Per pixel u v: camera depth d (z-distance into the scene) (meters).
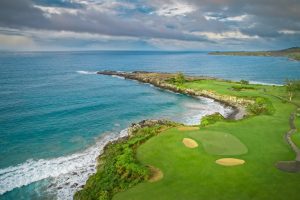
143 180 28.64
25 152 41.66
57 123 57.44
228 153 34.75
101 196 26.61
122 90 104.81
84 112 67.62
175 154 34.69
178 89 103.94
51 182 32.75
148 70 199.25
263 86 101.00
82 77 141.00
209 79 124.44
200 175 29.05
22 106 70.62
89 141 47.44
